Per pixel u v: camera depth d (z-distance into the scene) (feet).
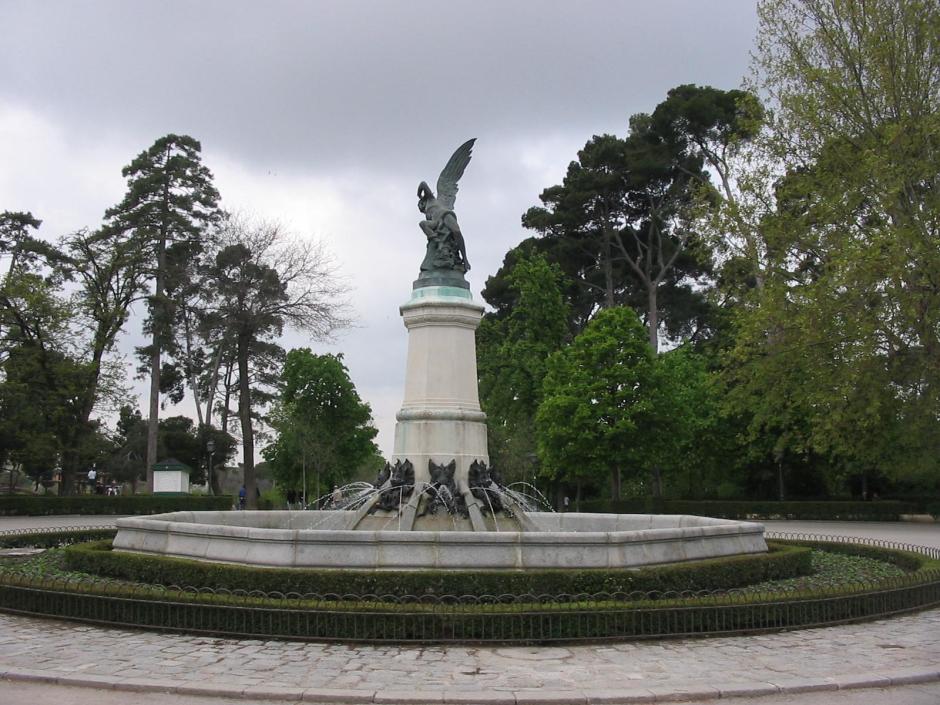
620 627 34.68
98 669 29.17
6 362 142.00
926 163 85.05
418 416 57.31
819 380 86.02
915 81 89.20
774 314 86.22
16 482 237.86
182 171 171.63
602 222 183.73
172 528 47.83
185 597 36.60
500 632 33.96
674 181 174.19
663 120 168.25
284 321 152.15
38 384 146.41
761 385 92.17
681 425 129.90
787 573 49.16
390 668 29.84
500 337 175.52
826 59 94.53
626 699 26.17
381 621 33.99
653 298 177.37
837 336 83.51
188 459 204.13
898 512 131.85
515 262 186.80
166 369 192.24
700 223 99.71
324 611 34.17
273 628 34.45
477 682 27.94
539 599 38.09
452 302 59.11
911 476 135.85
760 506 135.85
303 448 164.96
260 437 199.41
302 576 38.91
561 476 154.40
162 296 162.09
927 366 83.71
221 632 34.78
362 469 206.69
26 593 39.34
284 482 185.16
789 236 90.07
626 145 177.17
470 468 56.49
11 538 71.15
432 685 27.53
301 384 175.01
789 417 100.12
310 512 64.90
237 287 147.13
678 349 158.30
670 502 138.10
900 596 41.06
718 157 171.32
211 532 44.86
